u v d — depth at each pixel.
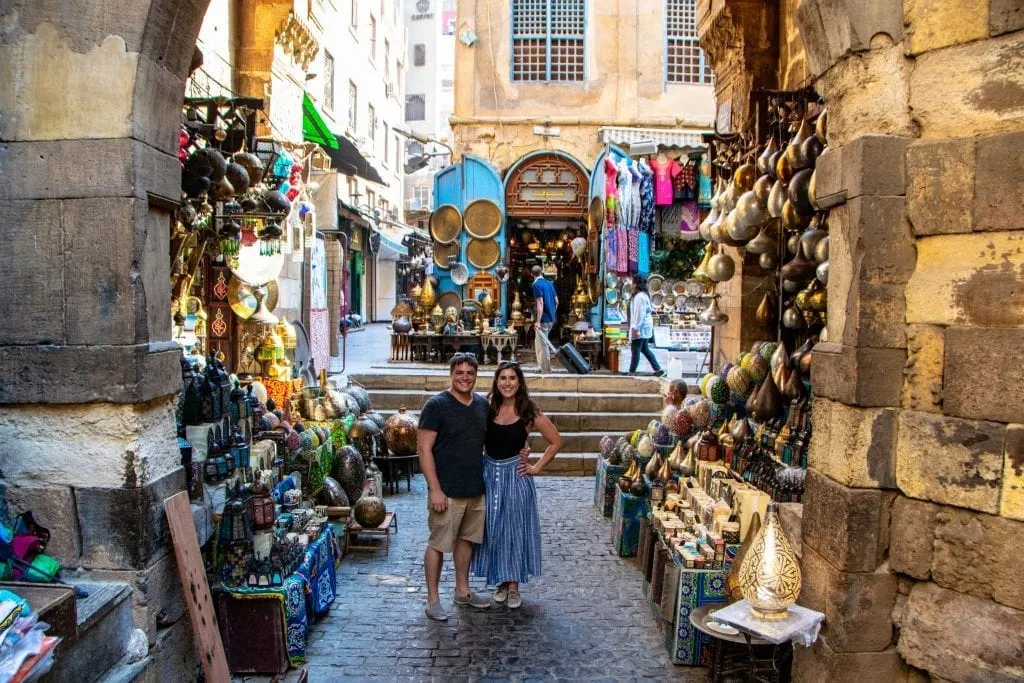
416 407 9.21
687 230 11.91
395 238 29.69
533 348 14.02
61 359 2.86
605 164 11.22
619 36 13.14
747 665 3.69
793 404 4.68
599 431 8.84
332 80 17.23
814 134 4.23
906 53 2.71
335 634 4.23
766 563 2.75
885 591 2.79
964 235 2.59
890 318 2.75
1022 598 2.40
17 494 2.90
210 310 7.52
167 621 3.08
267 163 5.37
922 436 2.67
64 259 2.87
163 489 3.06
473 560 4.68
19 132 2.87
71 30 2.84
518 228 14.75
